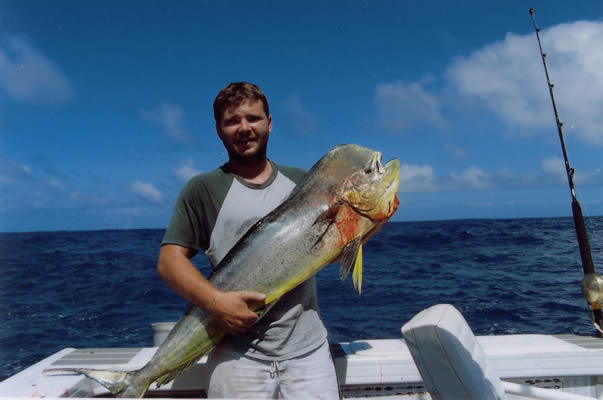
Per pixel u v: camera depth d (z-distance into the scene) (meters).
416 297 8.84
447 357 1.08
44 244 34.41
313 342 1.88
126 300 10.12
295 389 1.82
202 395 2.20
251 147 1.90
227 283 1.78
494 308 7.61
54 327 7.73
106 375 1.78
